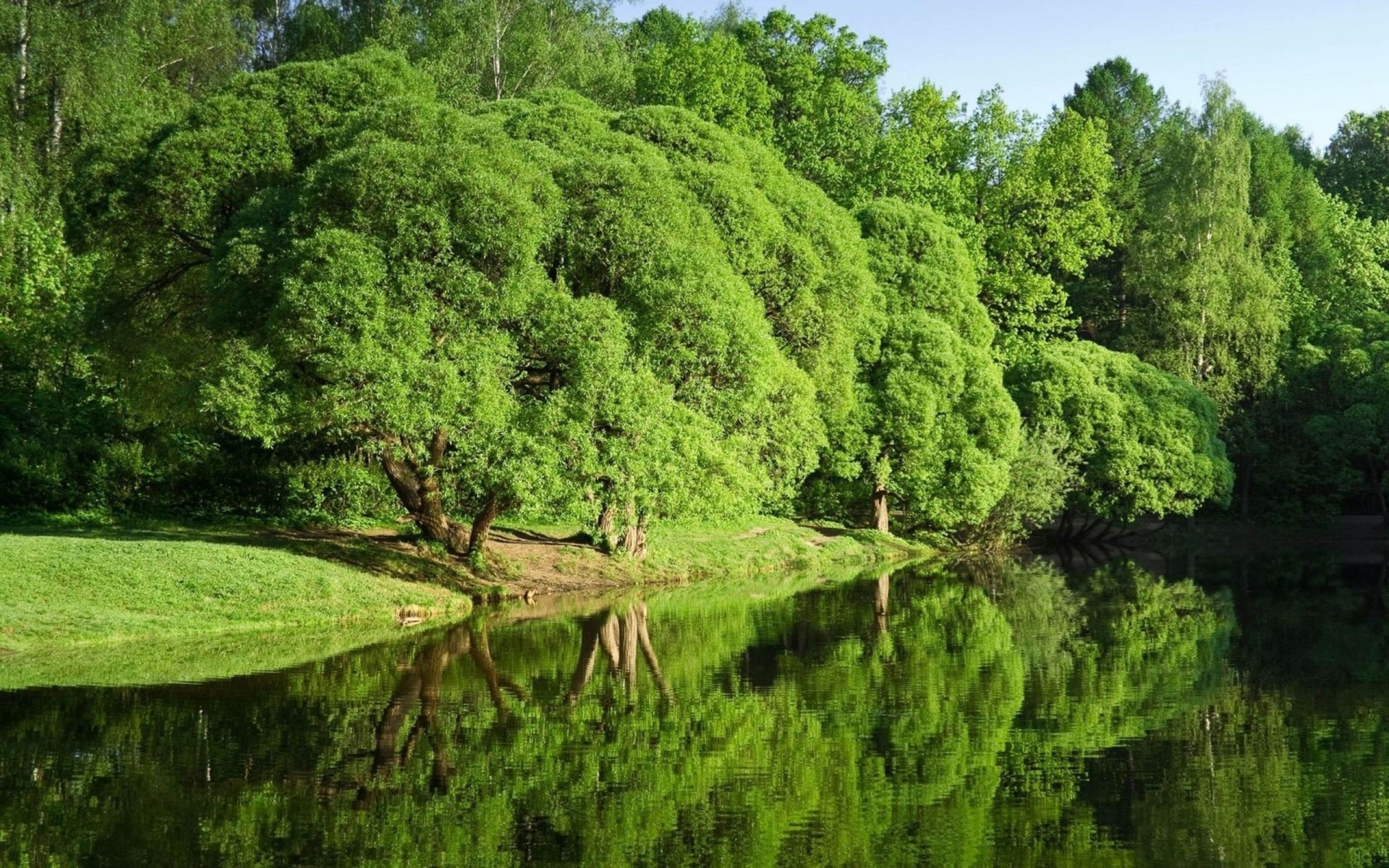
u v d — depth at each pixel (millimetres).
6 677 19156
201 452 33344
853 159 57250
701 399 31031
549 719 17797
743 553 41625
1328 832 13258
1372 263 69500
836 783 14844
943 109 61344
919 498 47281
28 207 38906
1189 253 62812
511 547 34469
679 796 14195
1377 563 47875
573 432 27109
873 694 20109
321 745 15891
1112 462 53500
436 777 14664
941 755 16281
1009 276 59688
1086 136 62750
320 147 29797
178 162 28359
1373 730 17875
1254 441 60719
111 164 29547
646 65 55406
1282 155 74562
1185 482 54219
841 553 45844
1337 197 77188
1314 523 61781
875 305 45438
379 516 35094
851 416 45094
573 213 29234
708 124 36688
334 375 24938
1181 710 19234
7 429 31828
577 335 27406
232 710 17578
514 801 13812
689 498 30172
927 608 31531
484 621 27000
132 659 20812
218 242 27375
